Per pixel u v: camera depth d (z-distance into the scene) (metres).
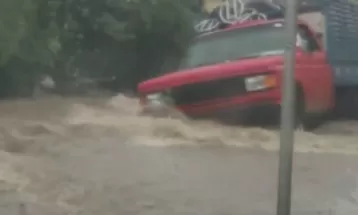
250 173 12.72
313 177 12.68
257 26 19.92
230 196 11.21
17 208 10.26
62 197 10.92
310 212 10.48
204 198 11.02
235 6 24.09
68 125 17.31
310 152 15.27
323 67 19.75
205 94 17.92
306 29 19.98
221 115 17.80
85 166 12.84
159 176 12.30
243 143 15.56
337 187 12.03
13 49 27.00
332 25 24.42
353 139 17.59
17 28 26.81
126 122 17.59
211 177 12.27
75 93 33.69
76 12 36.19
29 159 13.26
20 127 16.69
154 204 10.69
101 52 37.78
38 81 32.16
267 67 17.34
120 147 14.73
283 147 7.98
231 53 19.50
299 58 18.53
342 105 24.64
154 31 37.88
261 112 17.44
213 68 17.91
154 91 18.67
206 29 24.77
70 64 35.88
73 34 36.41
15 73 30.42
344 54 24.91
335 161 14.24
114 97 28.09
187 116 18.17
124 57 38.47
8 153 13.70
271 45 19.14
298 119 18.47
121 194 11.15
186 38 37.94
